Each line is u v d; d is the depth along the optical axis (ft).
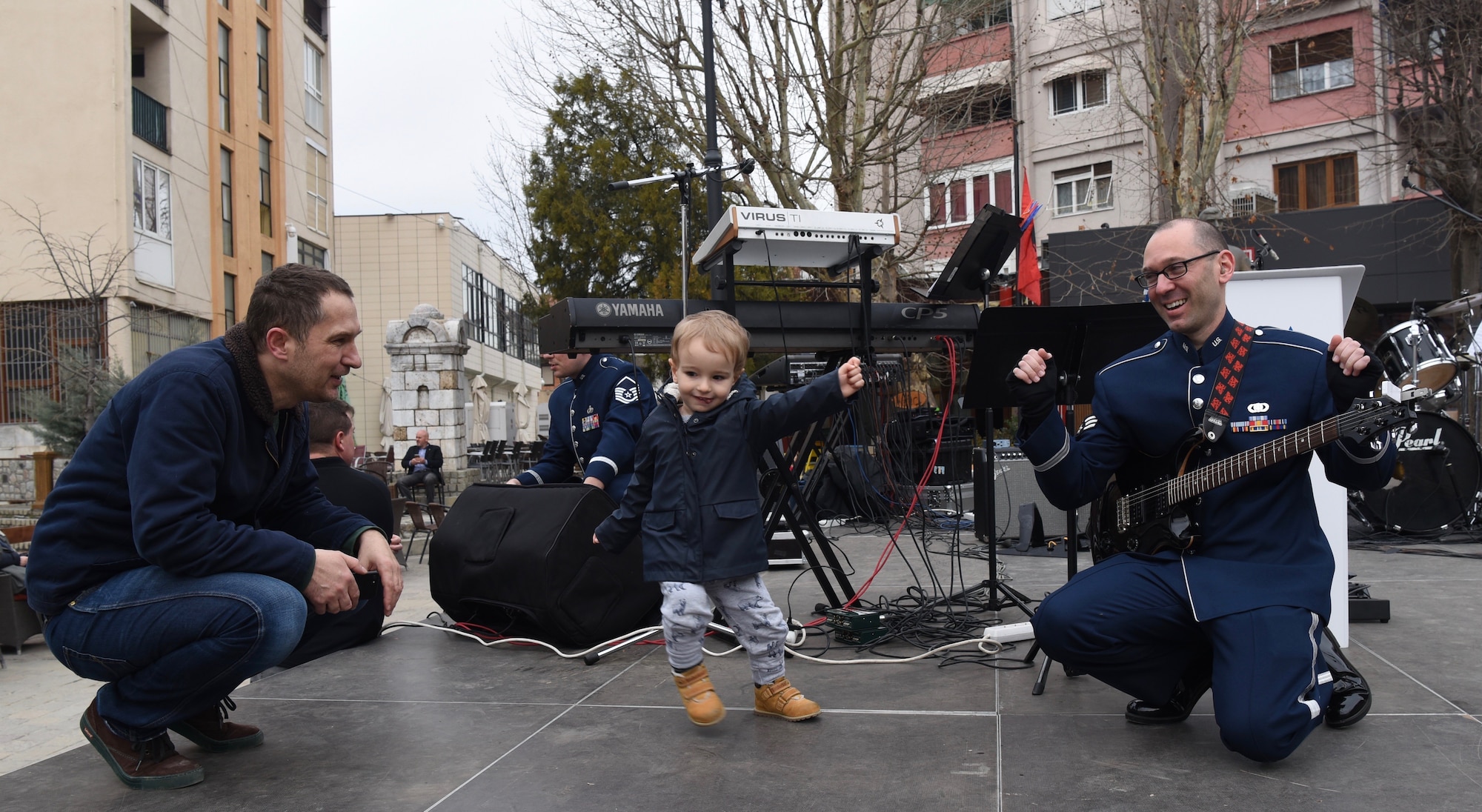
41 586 7.81
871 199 53.11
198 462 7.46
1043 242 62.90
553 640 13.10
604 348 13.29
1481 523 22.91
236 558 7.56
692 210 56.08
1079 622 8.26
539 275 75.31
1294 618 7.59
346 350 8.04
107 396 46.78
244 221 72.74
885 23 42.14
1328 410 7.79
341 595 7.95
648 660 12.16
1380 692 9.55
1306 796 7.09
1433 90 50.52
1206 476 8.02
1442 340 7.38
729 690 10.64
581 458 14.90
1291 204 61.67
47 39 56.80
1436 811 6.74
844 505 23.49
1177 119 44.80
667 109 44.45
